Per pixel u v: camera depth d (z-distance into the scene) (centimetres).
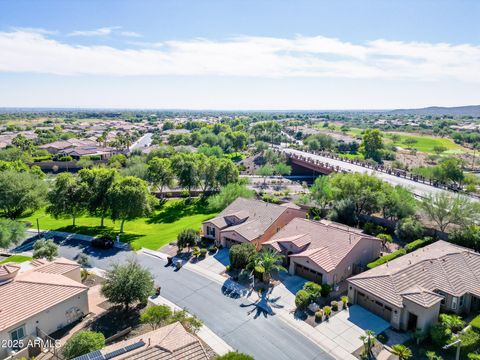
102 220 6719
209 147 15312
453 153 15850
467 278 3700
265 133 19975
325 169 10281
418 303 3172
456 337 3016
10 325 2917
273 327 3375
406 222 5325
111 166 11669
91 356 2377
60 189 6431
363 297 3700
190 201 8688
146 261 4928
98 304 3784
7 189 6869
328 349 3059
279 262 4569
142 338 2672
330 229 4769
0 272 3344
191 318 3256
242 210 5881
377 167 10450
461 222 5034
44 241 4844
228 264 4722
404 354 2786
